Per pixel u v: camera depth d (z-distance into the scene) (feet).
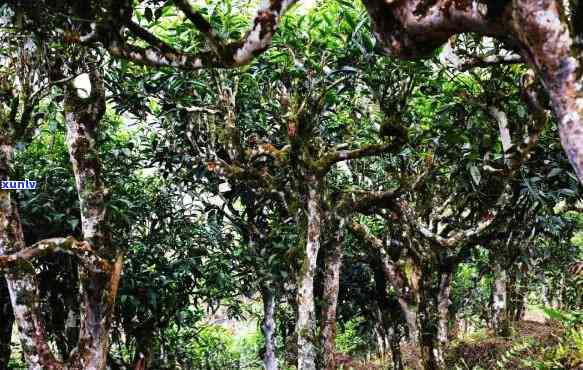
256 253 25.63
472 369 26.50
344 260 28.73
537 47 5.53
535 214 20.86
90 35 9.96
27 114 15.08
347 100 21.12
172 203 26.71
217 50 8.48
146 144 25.82
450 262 20.95
